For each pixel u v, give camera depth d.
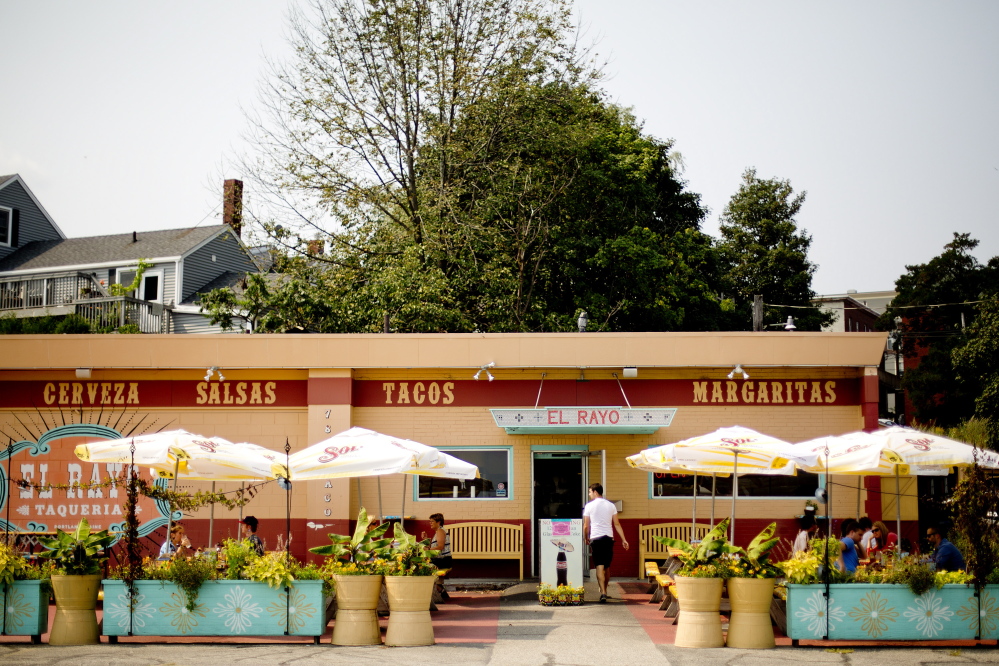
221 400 18.28
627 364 17.78
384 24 29.75
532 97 29.75
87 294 35.91
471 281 27.95
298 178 29.69
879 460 12.73
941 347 42.84
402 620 11.47
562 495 18.38
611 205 32.38
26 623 11.80
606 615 13.85
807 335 17.80
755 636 11.21
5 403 18.36
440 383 18.25
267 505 18.05
